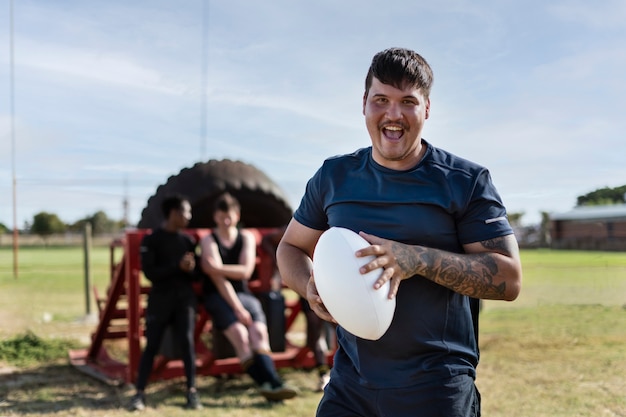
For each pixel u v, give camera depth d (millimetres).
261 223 7758
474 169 2225
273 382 5180
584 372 5391
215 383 5918
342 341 2381
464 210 2189
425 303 2199
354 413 2281
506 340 6742
